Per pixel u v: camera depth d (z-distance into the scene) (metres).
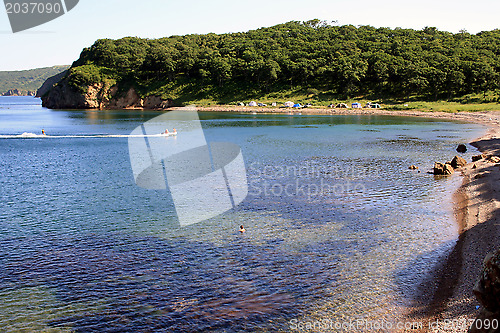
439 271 16.52
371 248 19.36
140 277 16.95
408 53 150.25
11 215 25.56
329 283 15.99
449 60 135.50
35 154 51.25
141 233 21.95
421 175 35.88
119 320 13.96
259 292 15.48
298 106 136.75
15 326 13.72
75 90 180.38
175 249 19.73
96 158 47.88
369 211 25.36
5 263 18.50
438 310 13.55
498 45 161.88
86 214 25.58
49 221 24.31
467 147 53.41
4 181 35.44
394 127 81.50
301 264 17.77
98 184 33.78
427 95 132.50
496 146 51.12
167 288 15.99
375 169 38.91
